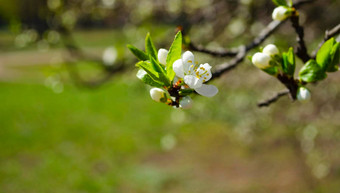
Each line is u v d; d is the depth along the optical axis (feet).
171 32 12.44
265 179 26.86
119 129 42.50
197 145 34.50
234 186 27.07
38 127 44.14
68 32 14.98
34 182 29.73
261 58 4.74
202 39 13.34
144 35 14.69
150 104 51.34
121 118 46.57
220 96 18.66
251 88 17.79
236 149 32.17
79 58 14.84
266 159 29.09
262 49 4.94
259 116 18.61
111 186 29.09
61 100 56.24
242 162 30.01
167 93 4.31
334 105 17.63
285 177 26.37
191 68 4.23
